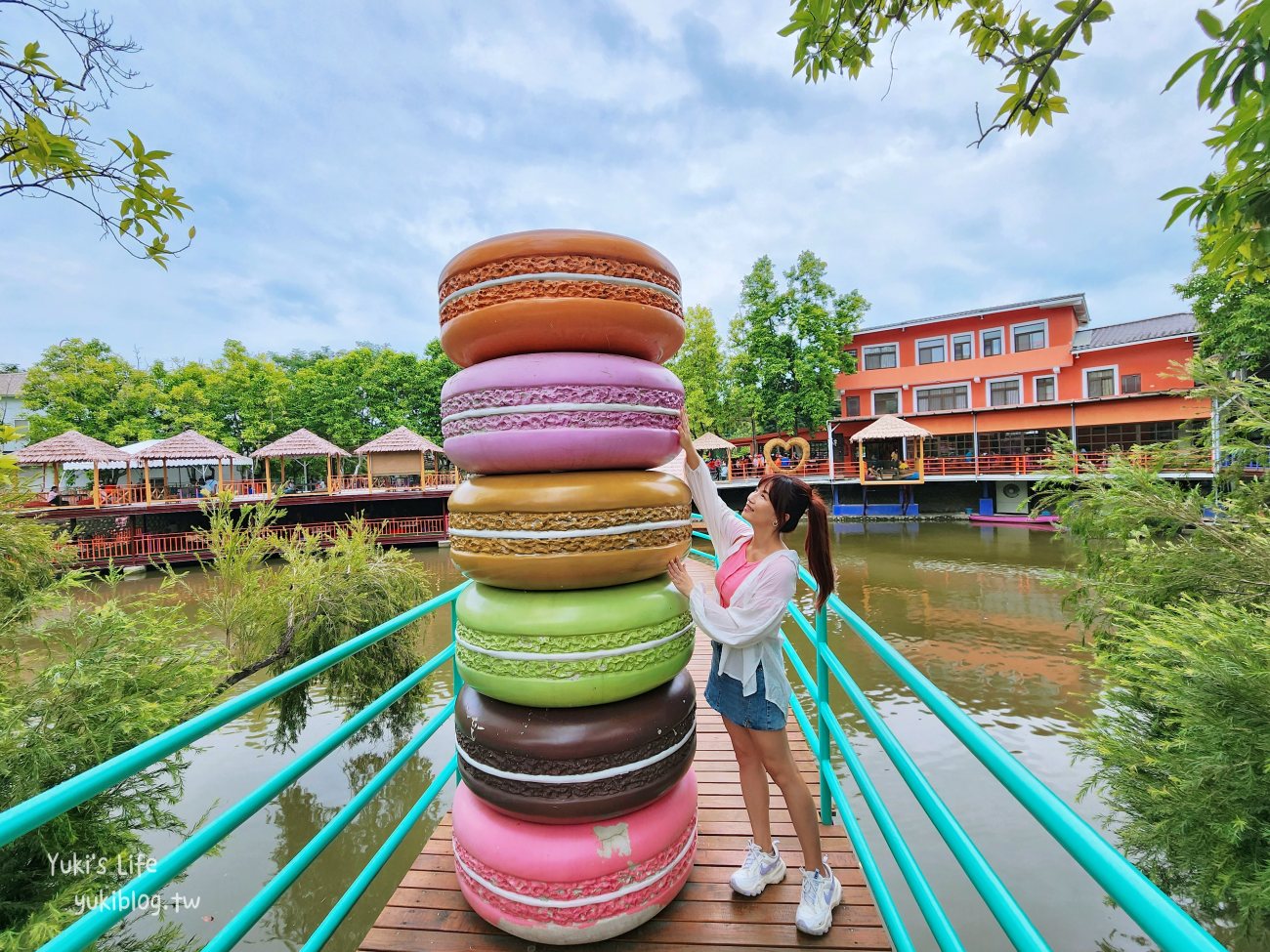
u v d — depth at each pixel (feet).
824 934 6.57
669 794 6.81
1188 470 19.93
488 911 6.40
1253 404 16.20
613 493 5.96
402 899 7.30
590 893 6.12
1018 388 82.58
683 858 6.80
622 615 6.08
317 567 26.50
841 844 8.27
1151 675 13.58
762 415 95.04
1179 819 12.05
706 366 102.83
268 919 17.08
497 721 6.29
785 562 6.53
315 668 5.73
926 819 19.84
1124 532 16.84
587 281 5.95
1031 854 18.02
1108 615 17.19
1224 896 11.75
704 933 6.63
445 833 8.79
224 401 95.81
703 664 17.93
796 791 6.72
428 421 101.65
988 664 31.35
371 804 21.99
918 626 37.86
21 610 16.99
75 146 7.56
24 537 17.98
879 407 92.79
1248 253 8.82
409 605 27.81
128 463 68.13
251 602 24.63
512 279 5.94
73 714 13.93
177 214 8.70
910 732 24.97
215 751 24.90
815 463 94.94
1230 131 6.72
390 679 26.45
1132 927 15.57
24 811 3.29
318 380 100.32
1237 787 11.34
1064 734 24.08
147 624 17.70
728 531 7.76
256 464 98.94
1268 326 47.19
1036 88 8.52
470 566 6.31
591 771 6.02
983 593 44.91
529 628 5.99
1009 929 3.01
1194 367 16.17
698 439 95.76
